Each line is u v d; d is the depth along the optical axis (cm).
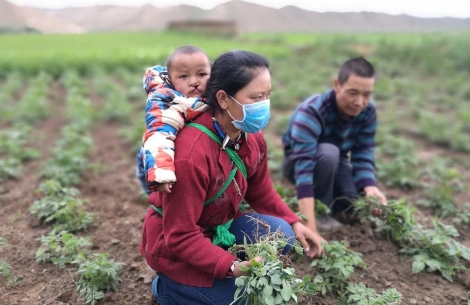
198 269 270
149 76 286
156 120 255
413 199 516
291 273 240
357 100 371
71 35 3141
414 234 390
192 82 285
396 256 385
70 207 424
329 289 328
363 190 421
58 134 804
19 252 385
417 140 780
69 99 984
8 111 900
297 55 1892
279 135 783
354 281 347
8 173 564
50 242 368
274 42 2578
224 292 269
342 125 405
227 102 250
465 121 844
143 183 328
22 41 2492
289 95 1053
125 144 730
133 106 1002
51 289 337
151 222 279
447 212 473
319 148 400
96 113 899
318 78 1272
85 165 596
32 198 494
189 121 261
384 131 743
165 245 270
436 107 1010
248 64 244
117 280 339
